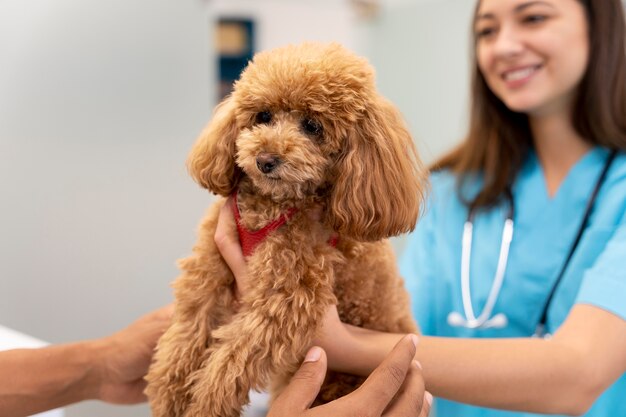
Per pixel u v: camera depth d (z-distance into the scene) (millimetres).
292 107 731
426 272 1411
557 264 1219
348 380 819
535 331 1243
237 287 764
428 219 1465
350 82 746
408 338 746
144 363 995
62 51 1815
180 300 776
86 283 1916
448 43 2623
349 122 742
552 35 1169
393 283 842
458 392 798
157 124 2037
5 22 1708
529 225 1286
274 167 699
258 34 3145
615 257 979
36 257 1816
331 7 3129
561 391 792
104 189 1935
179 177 2105
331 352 746
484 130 1399
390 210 763
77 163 1875
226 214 774
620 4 1218
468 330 1303
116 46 1921
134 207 2004
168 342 770
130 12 1939
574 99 1259
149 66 2006
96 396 1000
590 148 1268
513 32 1206
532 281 1242
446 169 1517
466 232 1358
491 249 1313
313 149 731
